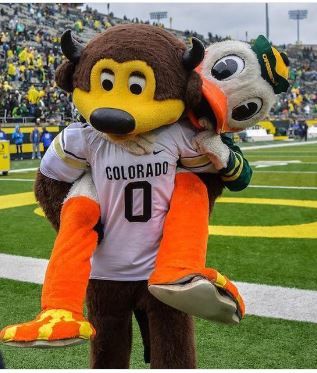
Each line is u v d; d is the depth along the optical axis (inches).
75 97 105.4
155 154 103.7
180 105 101.8
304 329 165.5
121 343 110.2
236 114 108.7
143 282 106.0
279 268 230.4
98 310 108.9
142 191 104.4
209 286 90.9
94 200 106.3
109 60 99.5
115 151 104.1
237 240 283.4
